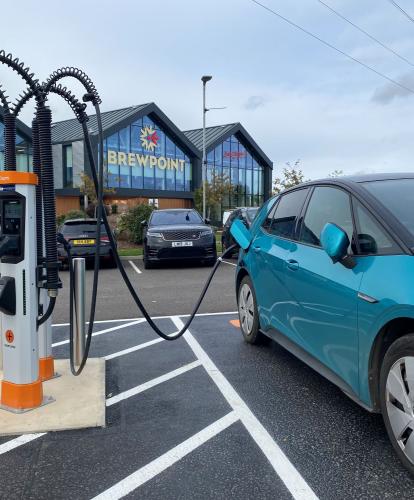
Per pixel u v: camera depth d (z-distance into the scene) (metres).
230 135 42.69
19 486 2.73
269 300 4.55
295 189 4.62
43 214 3.87
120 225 20.44
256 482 2.72
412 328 2.75
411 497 2.55
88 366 4.56
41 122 3.40
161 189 38.34
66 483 2.75
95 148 32.16
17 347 3.58
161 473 2.83
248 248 5.19
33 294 3.56
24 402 3.61
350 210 3.40
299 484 2.69
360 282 2.97
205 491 2.64
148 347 5.39
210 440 3.21
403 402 2.64
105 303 8.20
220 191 37.19
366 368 2.91
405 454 2.65
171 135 38.84
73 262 4.10
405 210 3.14
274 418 3.52
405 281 2.63
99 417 3.49
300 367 4.63
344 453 3.01
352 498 2.55
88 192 27.64
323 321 3.41
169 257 12.91
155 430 3.37
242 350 5.20
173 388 4.15
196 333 5.98
